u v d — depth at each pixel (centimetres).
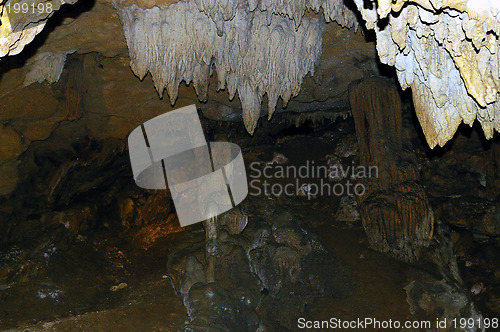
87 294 846
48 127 872
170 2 661
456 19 395
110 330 658
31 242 898
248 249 779
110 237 1054
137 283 859
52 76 743
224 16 636
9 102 793
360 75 889
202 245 824
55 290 822
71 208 1022
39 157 977
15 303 764
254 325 664
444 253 834
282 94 781
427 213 845
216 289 661
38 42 696
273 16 710
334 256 832
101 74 863
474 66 412
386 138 893
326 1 658
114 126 973
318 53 761
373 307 723
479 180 978
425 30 418
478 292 808
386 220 845
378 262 824
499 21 370
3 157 848
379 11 373
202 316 620
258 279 738
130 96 909
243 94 779
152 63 705
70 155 997
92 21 690
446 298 702
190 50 710
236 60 731
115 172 1120
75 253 951
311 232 847
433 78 456
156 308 720
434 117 484
